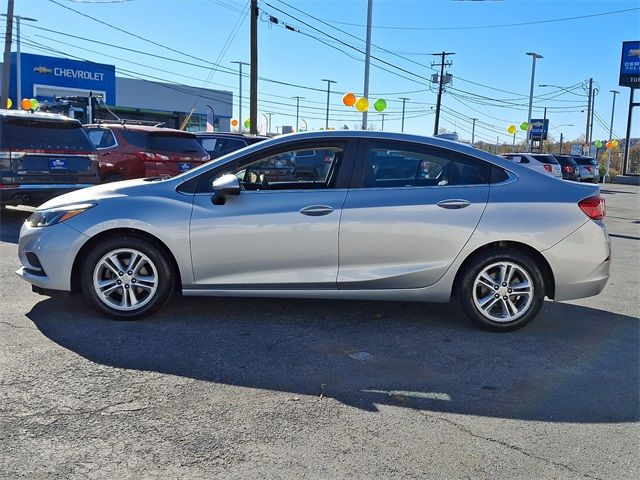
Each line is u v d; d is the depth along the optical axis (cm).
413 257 497
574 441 328
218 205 496
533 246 496
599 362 448
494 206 498
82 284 502
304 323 521
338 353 451
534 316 509
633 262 902
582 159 3350
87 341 457
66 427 327
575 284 504
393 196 498
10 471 285
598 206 510
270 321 523
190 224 492
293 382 396
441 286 503
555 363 444
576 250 498
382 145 508
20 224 1036
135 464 294
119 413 345
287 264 497
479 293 508
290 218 491
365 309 569
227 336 481
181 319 520
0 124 930
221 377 400
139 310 504
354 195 498
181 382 389
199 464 295
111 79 4644
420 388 392
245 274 499
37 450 304
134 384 384
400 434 331
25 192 952
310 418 346
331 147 510
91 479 280
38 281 505
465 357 451
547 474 295
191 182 507
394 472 293
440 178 509
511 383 405
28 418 335
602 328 534
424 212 494
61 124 1003
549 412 362
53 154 981
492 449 318
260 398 370
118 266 502
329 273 498
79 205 502
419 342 482
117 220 490
